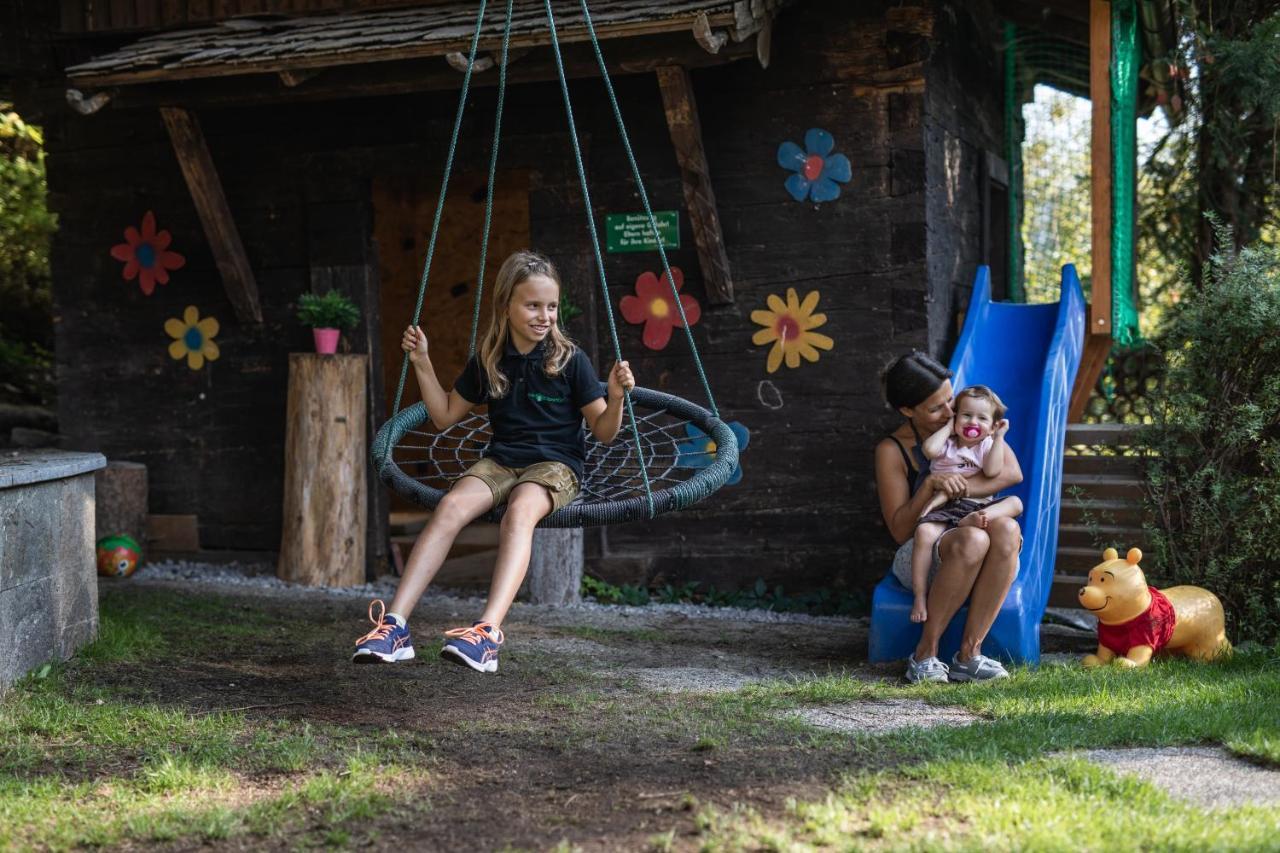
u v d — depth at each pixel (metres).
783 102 8.14
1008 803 3.52
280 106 9.12
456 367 11.62
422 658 5.97
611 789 3.84
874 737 4.35
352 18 8.50
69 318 9.75
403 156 8.85
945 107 8.53
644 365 8.49
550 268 4.69
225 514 9.48
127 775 4.09
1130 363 10.15
